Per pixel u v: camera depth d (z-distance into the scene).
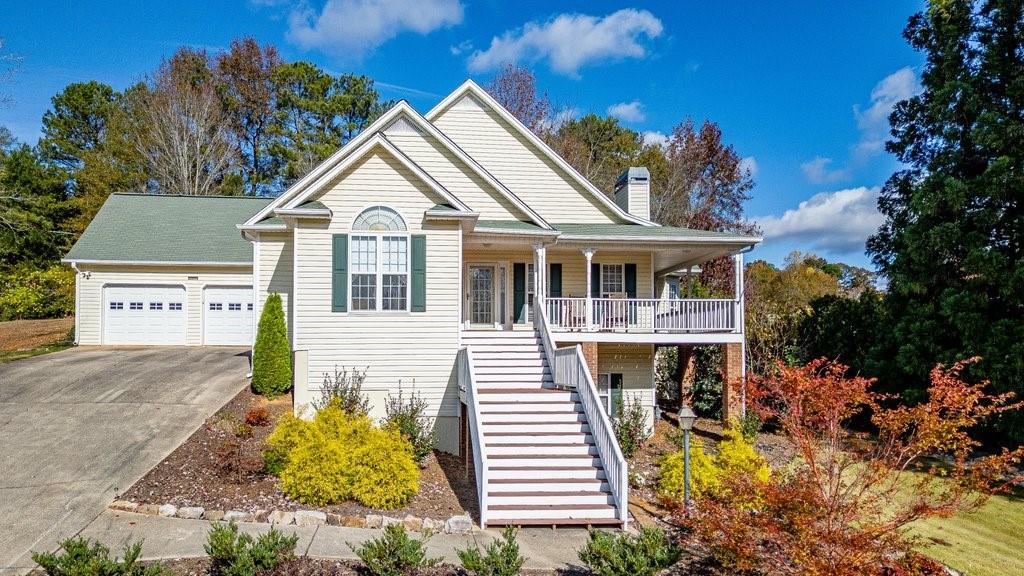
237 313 23.89
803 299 40.19
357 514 9.52
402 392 14.34
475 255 18.42
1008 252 17.80
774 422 17.39
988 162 17.98
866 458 8.51
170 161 40.66
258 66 45.59
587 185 19.58
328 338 14.09
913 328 18.72
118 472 10.31
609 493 10.87
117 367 17.47
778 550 7.71
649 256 18.95
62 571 6.31
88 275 23.00
